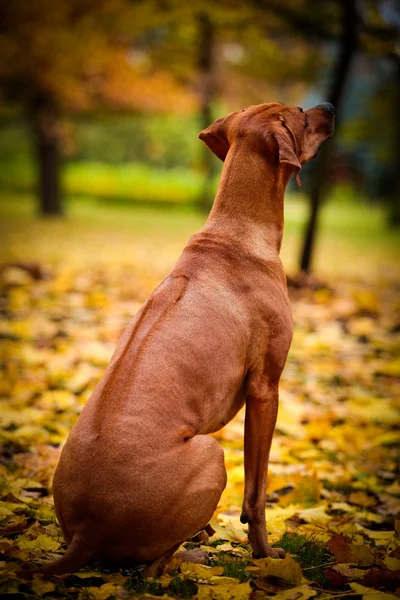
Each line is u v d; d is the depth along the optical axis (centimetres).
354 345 888
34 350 765
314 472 477
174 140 5031
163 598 302
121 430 307
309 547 394
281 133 358
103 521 303
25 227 2338
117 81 2491
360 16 1194
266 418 357
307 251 1292
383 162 3794
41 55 2114
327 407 679
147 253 1730
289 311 367
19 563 335
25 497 430
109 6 2020
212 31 1842
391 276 1568
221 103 3222
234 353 339
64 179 4331
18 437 536
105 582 318
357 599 332
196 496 312
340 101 1241
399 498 505
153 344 325
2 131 4722
